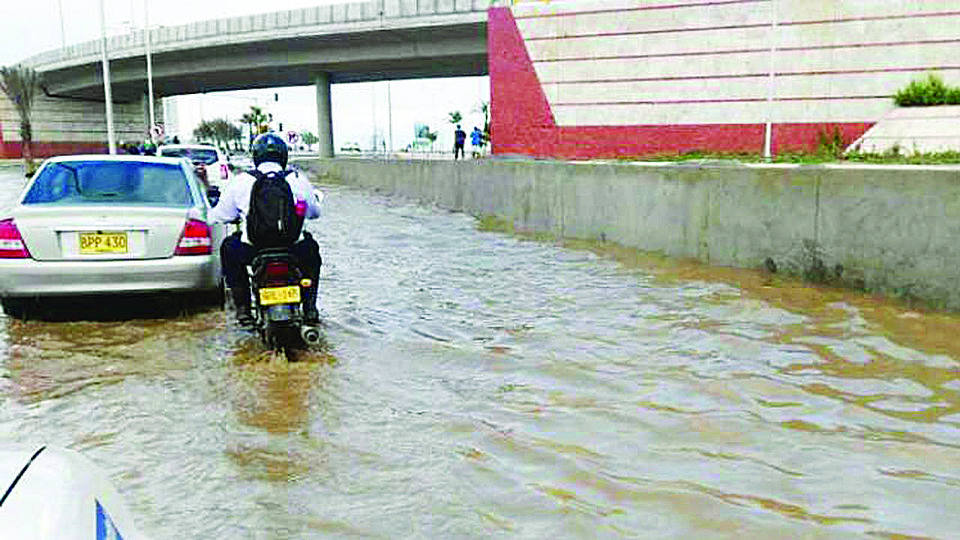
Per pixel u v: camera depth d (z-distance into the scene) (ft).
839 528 9.96
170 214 21.45
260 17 152.76
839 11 65.46
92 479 5.76
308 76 181.68
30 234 20.56
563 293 25.82
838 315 21.44
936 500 10.77
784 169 26.91
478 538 9.71
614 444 12.86
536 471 11.78
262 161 19.22
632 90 75.00
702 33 71.46
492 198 53.93
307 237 19.30
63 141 239.30
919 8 62.80
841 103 65.98
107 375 16.70
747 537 9.73
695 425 13.70
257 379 16.39
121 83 201.05
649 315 22.22
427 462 12.09
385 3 136.05
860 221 23.95
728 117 71.00
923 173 21.83
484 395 15.44
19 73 221.87
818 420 13.91
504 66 80.94
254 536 9.75
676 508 10.55
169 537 9.69
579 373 16.87
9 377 16.56
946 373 16.40
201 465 11.96
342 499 10.81
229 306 23.86
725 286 26.21
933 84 60.44
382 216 57.16
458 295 25.67
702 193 30.99
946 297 21.24
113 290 20.92
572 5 77.00
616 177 37.63
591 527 10.00
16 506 4.82
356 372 16.96
